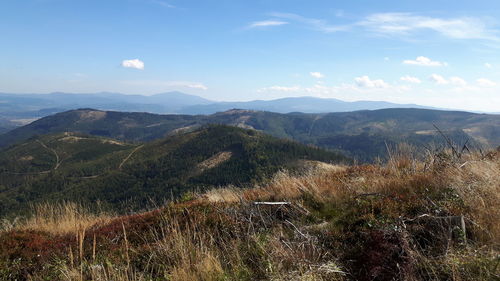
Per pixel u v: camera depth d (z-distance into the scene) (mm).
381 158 6605
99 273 3330
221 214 4609
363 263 2902
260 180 6641
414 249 2838
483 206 3391
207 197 5965
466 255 2609
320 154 107250
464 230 2879
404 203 3873
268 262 2988
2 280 3584
